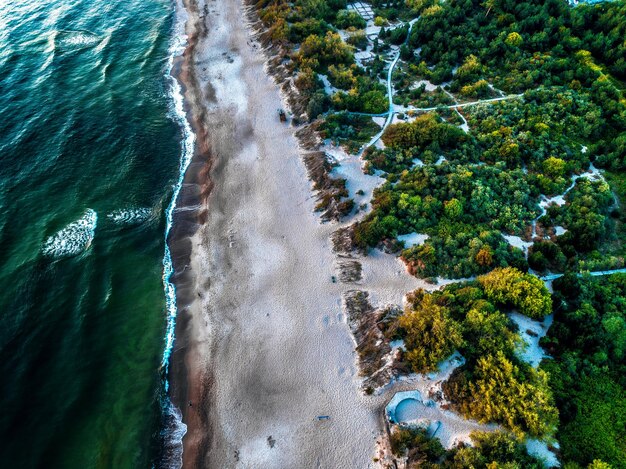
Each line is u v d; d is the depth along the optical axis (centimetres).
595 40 8619
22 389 4756
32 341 5147
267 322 5475
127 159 7444
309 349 5194
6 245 5994
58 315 5406
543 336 4819
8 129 7556
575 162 6694
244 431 4597
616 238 5866
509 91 8038
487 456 3909
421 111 7738
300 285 5806
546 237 5850
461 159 6794
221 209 6825
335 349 5181
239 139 7931
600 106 7569
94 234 6284
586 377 4484
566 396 4312
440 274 5522
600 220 5769
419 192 6347
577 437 4072
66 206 6600
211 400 4847
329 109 7869
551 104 7462
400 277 5628
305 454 4400
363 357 5019
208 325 5497
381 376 4750
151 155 7612
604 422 4166
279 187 7050
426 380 4631
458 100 7944
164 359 5209
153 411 4781
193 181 7300
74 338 5238
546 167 6606
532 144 6919
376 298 5462
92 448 4456
